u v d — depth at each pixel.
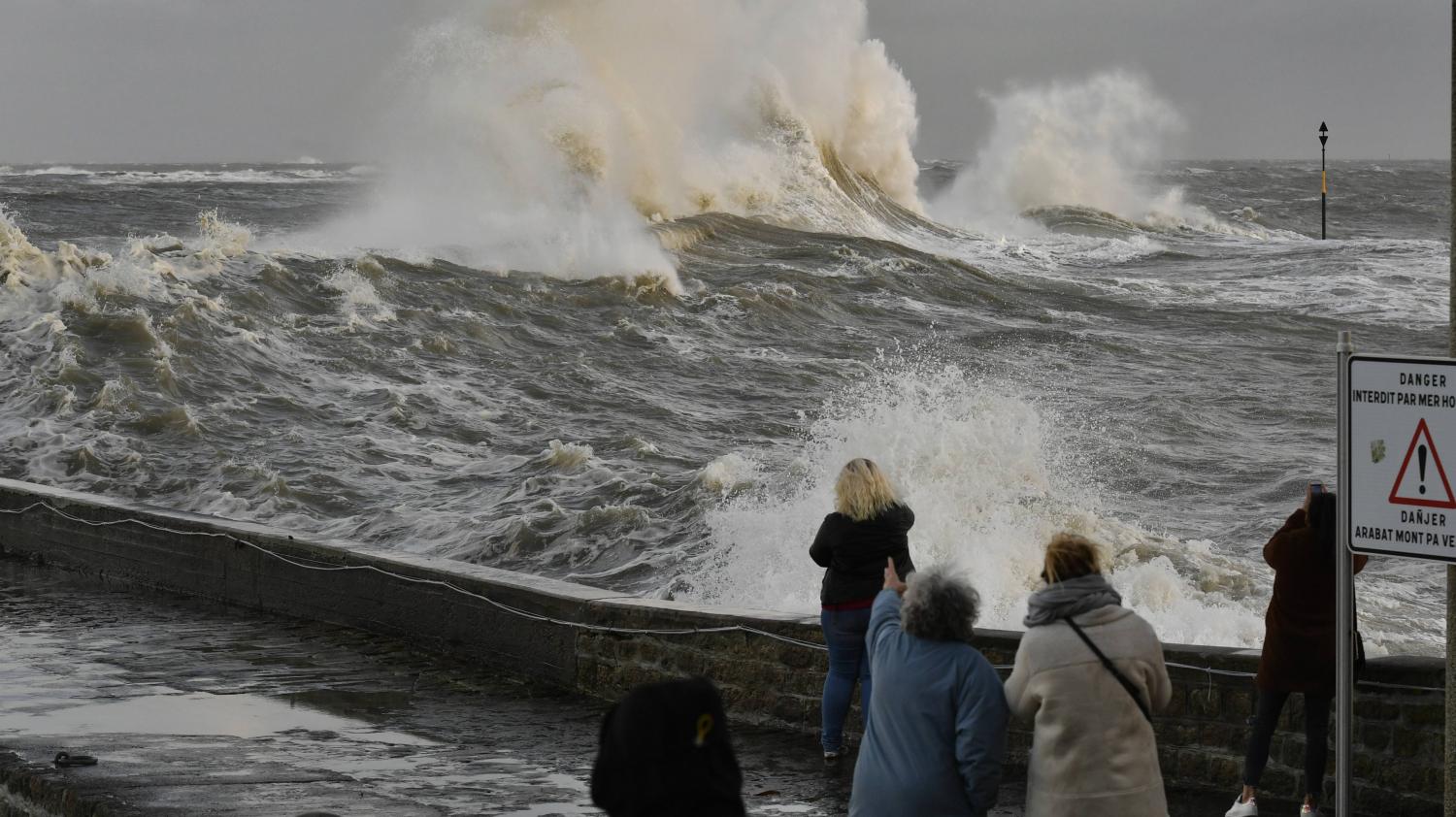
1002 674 11.02
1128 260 78.25
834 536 10.91
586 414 34.75
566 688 13.83
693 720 4.33
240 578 17.95
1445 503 6.49
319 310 43.34
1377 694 9.55
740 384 39.75
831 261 63.09
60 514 20.61
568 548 22.50
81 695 13.20
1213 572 20.14
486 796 10.06
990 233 91.62
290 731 11.98
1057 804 6.68
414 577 15.63
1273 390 40.59
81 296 38.38
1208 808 9.90
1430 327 53.53
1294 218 123.19
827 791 10.48
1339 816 7.07
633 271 53.88
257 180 162.88
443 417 33.50
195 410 32.22
